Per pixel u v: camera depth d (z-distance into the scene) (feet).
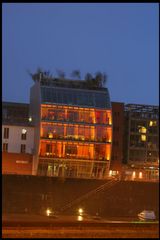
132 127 541.75
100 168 513.86
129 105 547.90
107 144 513.04
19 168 479.82
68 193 412.77
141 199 423.64
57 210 405.59
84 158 507.30
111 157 526.98
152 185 426.51
